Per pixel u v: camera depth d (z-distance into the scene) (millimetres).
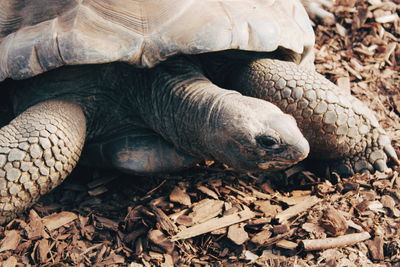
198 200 1187
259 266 1087
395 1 1670
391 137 1334
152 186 1217
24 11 1175
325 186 1211
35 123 1127
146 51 1129
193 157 1186
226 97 1126
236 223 1144
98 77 1184
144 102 1196
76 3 1142
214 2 1163
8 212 1124
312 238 1115
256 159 1103
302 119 1186
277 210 1169
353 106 1198
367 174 1222
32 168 1114
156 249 1120
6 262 1091
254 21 1161
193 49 1123
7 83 1246
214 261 1107
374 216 1157
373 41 1568
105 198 1206
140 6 1144
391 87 1468
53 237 1132
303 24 1263
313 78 1194
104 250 1123
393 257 1103
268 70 1203
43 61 1122
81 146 1164
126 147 1190
